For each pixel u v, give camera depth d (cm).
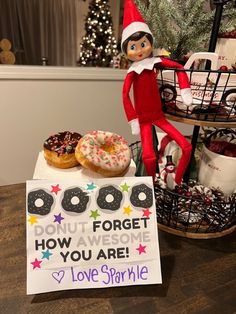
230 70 36
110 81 106
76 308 32
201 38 41
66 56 169
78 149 43
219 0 37
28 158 108
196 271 39
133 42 34
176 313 32
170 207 44
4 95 94
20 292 34
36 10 142
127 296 34
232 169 43
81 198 35
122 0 144
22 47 143
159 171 48
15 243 41
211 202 42
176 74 36
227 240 45
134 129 38
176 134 38
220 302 34
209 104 37
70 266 34
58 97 101
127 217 35
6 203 51
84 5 163
